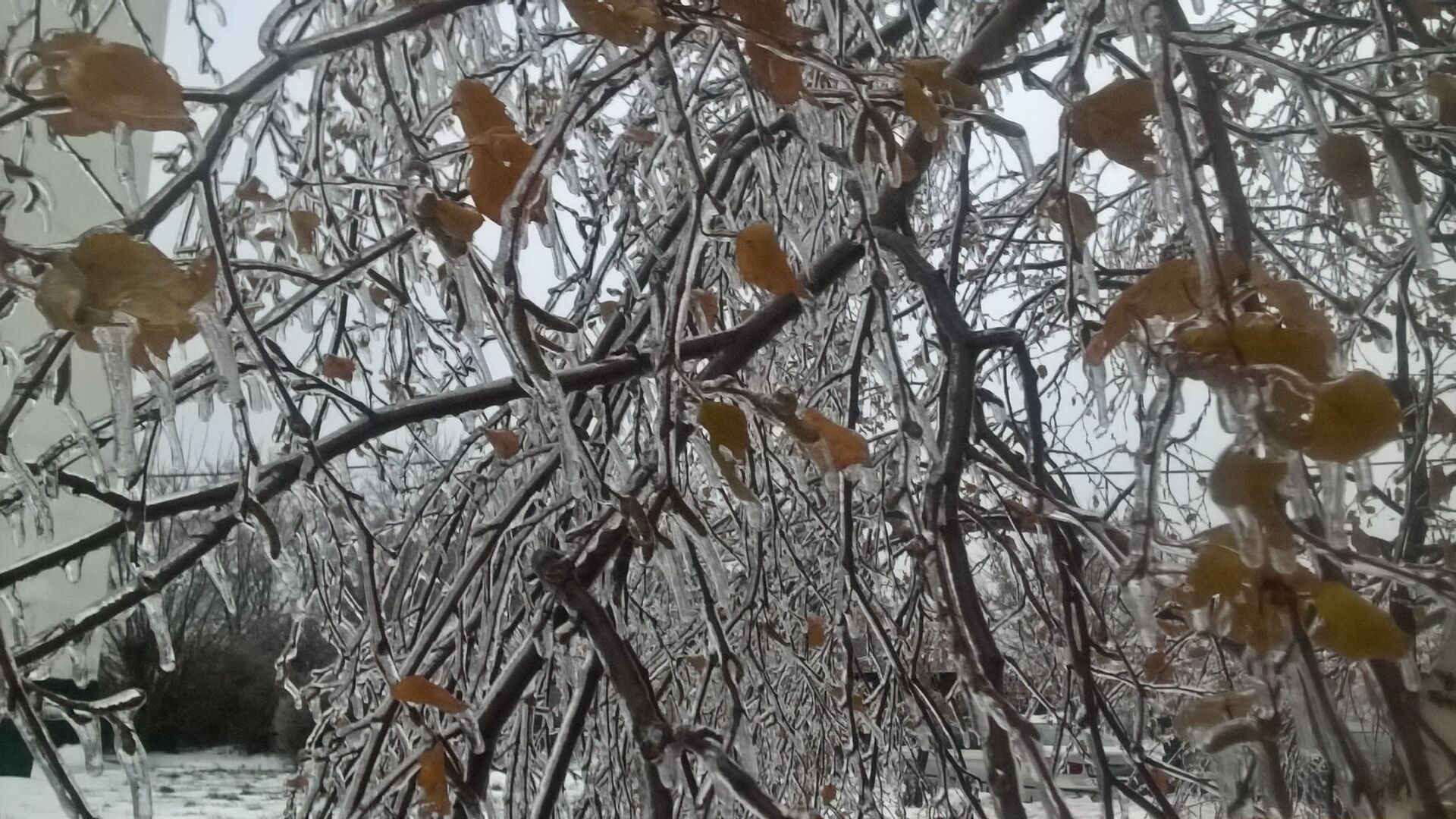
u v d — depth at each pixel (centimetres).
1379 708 57
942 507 69
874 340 95
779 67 64
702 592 73
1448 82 63
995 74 84
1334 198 106
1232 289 45
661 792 52
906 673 87
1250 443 43
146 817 69
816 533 157
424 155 79
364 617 110
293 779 151
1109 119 58
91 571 170
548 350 98
